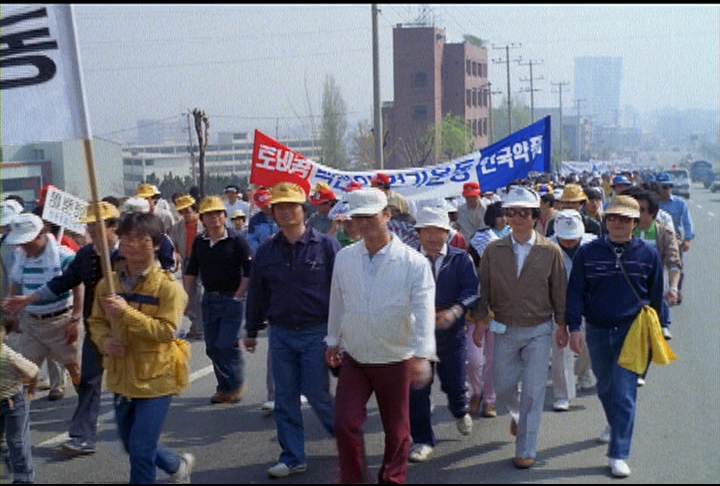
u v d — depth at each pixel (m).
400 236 7.02
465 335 6.57
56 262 7.12
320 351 5.79
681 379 8.30
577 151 128.12
